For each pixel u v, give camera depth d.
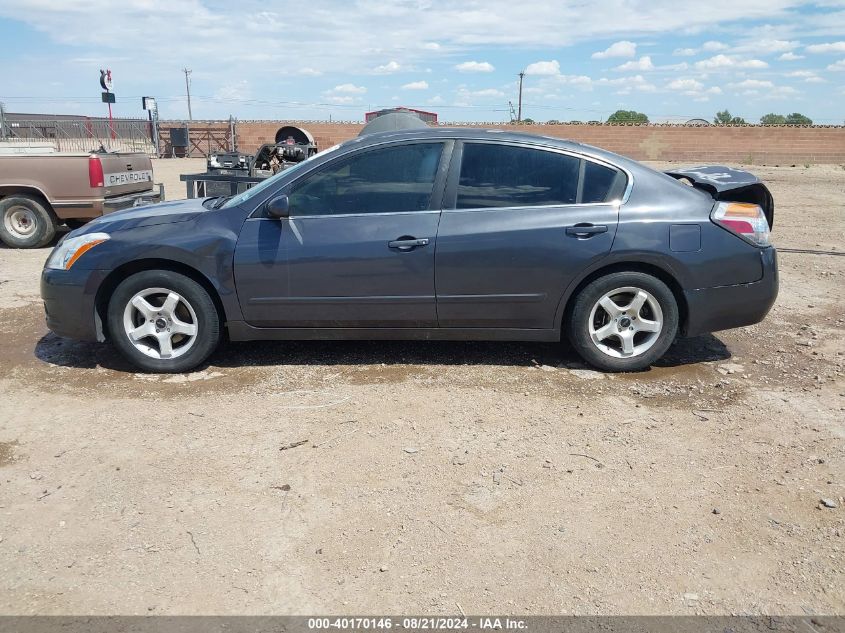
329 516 3.32
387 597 2.79
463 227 4.81
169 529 3.22
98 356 5.43
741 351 5.59
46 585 2.85
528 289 4.87
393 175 4.92
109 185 10.44
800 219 13.77
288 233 4.85
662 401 4.61
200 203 5.48
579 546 3.11
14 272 8.62
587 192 4.89
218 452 3.91
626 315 4.96
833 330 6.17
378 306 4.91
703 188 5.15
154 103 30.77
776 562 3.00
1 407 4.49
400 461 3.81
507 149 4.91
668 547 3.10
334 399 4.60
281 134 13.82
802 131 34.75
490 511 3.36
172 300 4.92
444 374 5.04
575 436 4.11
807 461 3.83
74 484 3.59
